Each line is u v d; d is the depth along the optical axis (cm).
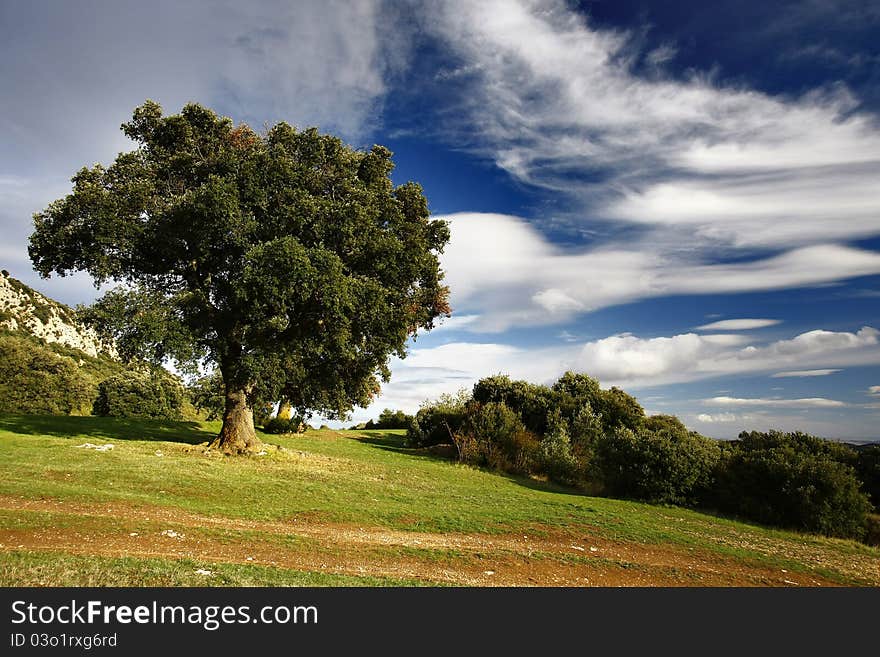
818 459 2083
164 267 2284
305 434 3853
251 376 2120
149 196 2106
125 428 3005
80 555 808
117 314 1981
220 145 2372
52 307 8894
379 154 2605
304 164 2167
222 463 1972
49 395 4253
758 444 2853
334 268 1889
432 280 2614
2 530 912
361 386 2806
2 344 4216
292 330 2280
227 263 2103
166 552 890
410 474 2270
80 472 1514
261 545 997
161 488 1439
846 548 1614
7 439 2091
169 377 4847
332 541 1080
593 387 4166
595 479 2486
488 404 3309
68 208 2073
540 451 2861
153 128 2375
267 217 2075
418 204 2569
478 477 2450
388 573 888
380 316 2216
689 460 2138
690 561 1188
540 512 1582
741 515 2030
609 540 1320
